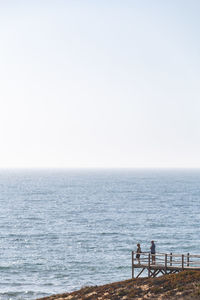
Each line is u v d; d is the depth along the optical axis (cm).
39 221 10494
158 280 3269
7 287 4856
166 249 7012
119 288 3278
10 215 11762
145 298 2889
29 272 5491
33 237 8088
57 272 5497
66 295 3400
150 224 9969
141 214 12069
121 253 6669
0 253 6606
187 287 2953
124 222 10306
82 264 5912
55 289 4803
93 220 10688
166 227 9500
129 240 7831
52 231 8831
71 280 5153
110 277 5297
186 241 7756
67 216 11544
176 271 3656
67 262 6022
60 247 7119
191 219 10950
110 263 5984
